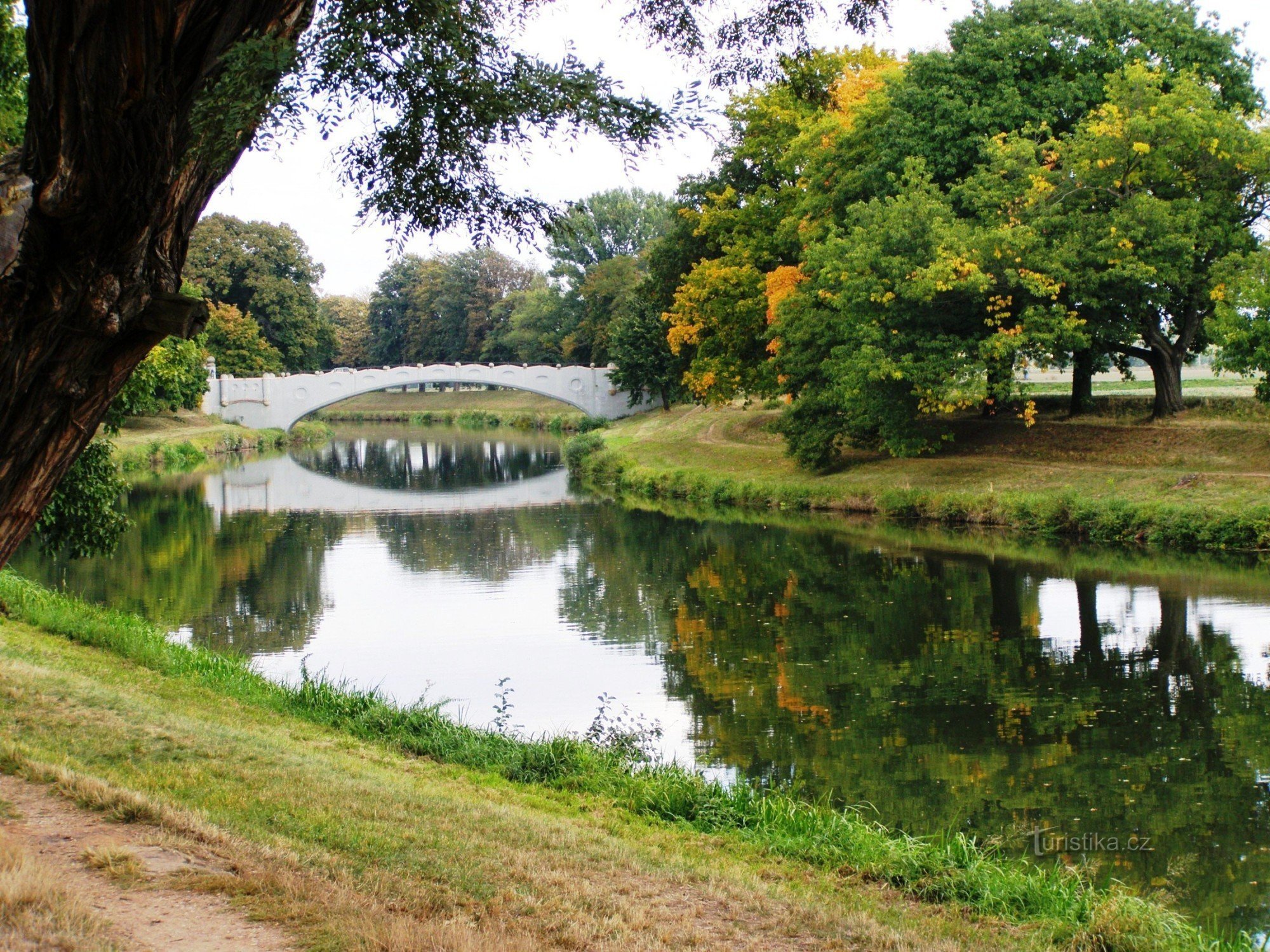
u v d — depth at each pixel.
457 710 16.02
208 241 83.75
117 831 7.64
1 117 13.41
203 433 69.81
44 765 8.84
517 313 109.25
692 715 16.05
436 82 7.18
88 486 18.62
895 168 35.69
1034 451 35.78
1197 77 31.56
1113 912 7.99
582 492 48.94
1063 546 28.92
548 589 26.20
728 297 44.22
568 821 9.85
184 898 6.55
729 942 7.06
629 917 7.29
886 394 35.06
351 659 19.42
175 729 11.23
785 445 47.34
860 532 33.25
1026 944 7.50
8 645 14.77
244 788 9.38
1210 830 11.73
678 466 48.66
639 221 98.94
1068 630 20.55
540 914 7.13
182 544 33.59
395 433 98.31
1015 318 33.09
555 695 17.05
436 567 29.39
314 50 6.61
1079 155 31.09
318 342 93.19
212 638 21.02
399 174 7.82
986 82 34.53
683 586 26.31
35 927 5.64
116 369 6.59
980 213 32.47
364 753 11.82
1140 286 31.31
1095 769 13.66
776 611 23.14
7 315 5.94
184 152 6.16
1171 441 32.72
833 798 12.69
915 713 16.00
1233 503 27.62
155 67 5.79
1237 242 30.72
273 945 5.99
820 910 7.79
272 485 52.41
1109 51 33.00
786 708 16.34
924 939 7.34
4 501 6.38
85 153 5.78
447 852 8.18
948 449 38.59
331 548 33.00
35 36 5.65
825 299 36.41
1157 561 26.19
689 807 10.82
